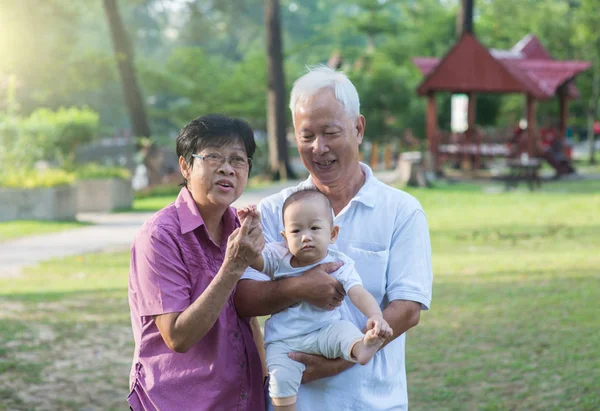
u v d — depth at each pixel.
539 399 5.60
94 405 5.65
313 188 3.22
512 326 7.37
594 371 6.04
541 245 12.48
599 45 31.41
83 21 52.72
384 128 36.88
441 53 41.44
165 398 2.95
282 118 27.16
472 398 5.70
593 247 12.03
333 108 3.20
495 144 25.34
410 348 6.89
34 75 30.75
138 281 2.95
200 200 3.00
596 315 7.58
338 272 3.09
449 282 9.49
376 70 36.56
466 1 26.59
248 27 61.12
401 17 58.22
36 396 5.79
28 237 14.70
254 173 33.22
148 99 45.84
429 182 22.17
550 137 26.83
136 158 33.53
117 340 7.21
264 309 3.09
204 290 2.96
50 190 17.08
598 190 20.69
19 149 19.16
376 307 2.98
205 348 2.96
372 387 3.20
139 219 17.89
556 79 26.80
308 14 66.25
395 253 3.24
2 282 10.12
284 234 3.15
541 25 34.25
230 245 2.74
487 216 16.14
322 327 3.12
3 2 29.75
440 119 36.81
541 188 21.66
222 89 36.47
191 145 2.98
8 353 6.71
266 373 3.34
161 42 62.34
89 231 15.59
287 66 37.34
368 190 3.28
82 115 22.73
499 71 23.91
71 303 8.62
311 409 3.18
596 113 38.16
